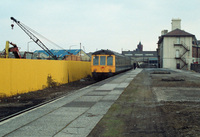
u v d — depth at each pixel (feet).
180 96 35.47
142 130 17.87
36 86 48.83
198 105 27.68
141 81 62.08
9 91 39.81
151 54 367.04
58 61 60.80
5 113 26.96
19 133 17.63
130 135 16.72
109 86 50.14
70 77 70.90
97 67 75.56
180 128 18.15
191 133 16.75
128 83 55.98
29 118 22.49
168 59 192.24
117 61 80.48
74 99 33.83
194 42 198.59
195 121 20.07
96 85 53.26
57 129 18.54
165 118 21.48
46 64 53.57
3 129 18.79
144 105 28.14
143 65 243.40
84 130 18.13
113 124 19.74
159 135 16.60
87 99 33.58
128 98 33.58
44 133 17.53
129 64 138.21
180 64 190.80
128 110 25.27
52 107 27.96
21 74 43.37
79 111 25.34
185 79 69.36
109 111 24.89
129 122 20.30
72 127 19.03
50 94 43.78
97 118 21.95
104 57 75.56
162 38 198.70
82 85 61.93
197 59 202.90
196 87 47.73
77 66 79.51
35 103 33.88
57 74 59.98
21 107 30.76
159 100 31.81
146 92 40.06
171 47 191.11
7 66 39.29
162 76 83.76
